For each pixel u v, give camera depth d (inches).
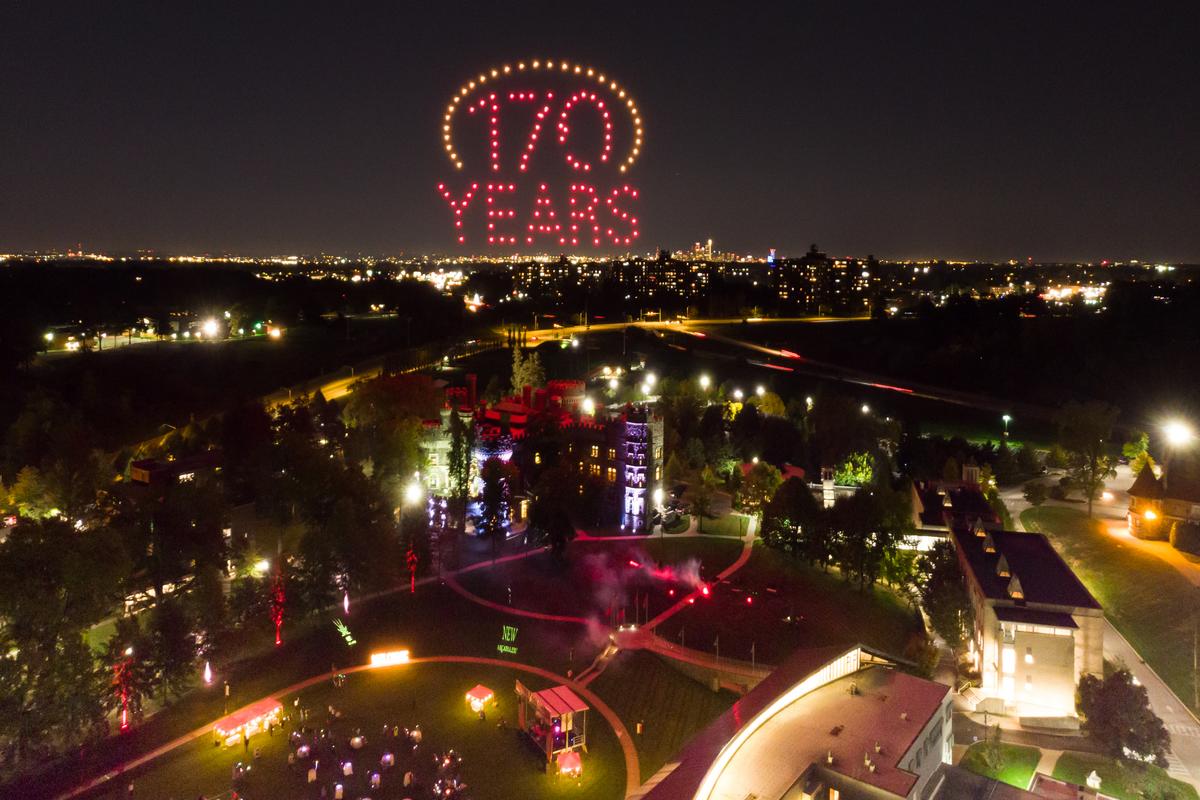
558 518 5639.8
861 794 2869.1
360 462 6752.0
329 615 4943.4
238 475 6446.9
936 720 3393.2
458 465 6417.3
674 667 4443.9
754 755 3080.7
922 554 5354.3
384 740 3779.5
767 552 5900.6
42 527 4033.0
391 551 5167.3
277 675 4343.0
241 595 4471.0
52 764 3550.7
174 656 3937.0
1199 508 5959.6
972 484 6520.7
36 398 7736.2
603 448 6633.9
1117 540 6141.7
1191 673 4429.1
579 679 4352.9
